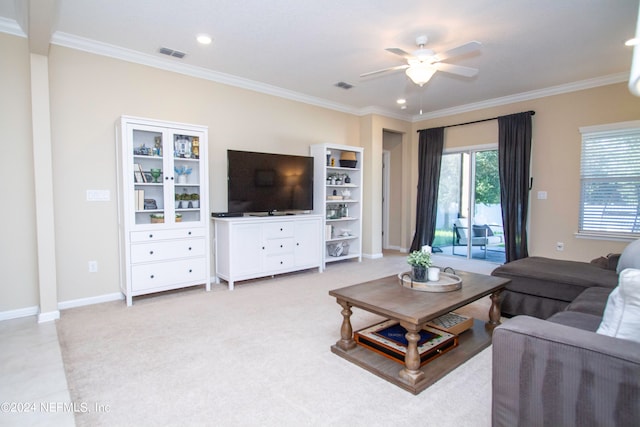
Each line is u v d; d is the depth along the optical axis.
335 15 2.99
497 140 5.63
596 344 1.22
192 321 3.09
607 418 1.18
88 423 1.72
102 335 2.78
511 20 3.07
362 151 5.82
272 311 3.36
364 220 6.25
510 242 5.36
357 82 4.75
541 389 1.32
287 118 5.21
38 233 3.07
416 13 2.95
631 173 4.46
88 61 3.54
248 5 2.84
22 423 1.70
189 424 1.73
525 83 4.81
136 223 3.63
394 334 2.53
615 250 4.60
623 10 2.89
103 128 3.63
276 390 2.02
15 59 3.14
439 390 2.04
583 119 4.79
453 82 4.75
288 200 4.91
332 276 4.81
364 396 1.97
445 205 6.46
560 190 5.02
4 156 3.13
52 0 2.26
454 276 2.87
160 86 4.00
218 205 4.52
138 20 3.09
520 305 3.12
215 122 4.46
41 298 3.09
